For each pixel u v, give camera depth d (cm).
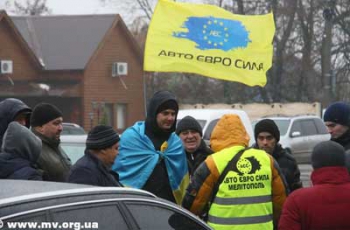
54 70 8131
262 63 2111
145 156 1391
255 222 1240
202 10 2070
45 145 1312
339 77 7919
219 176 1242
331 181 1083
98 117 8238
